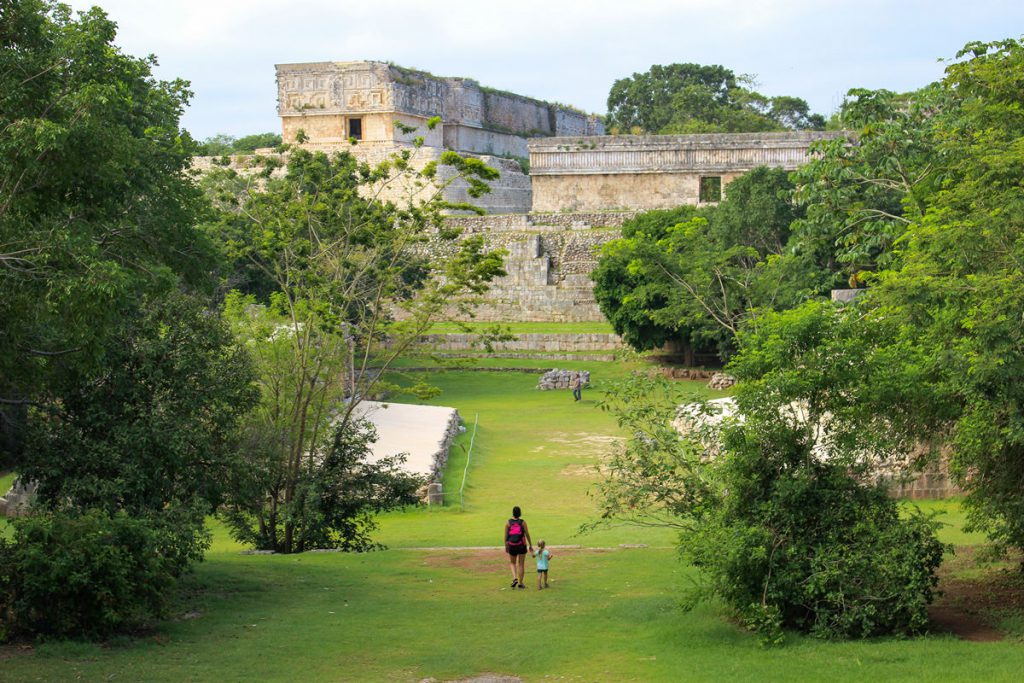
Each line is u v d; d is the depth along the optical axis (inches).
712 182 3437.5
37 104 623.8
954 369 637.9
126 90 789.9
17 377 674.2
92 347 631.8
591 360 2844.5
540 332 3011.8
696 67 4936.0
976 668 527.5
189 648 618.2
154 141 949.2
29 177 605.3
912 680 511.5
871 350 694.5
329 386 1105.4
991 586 725.9
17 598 621.9
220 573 869.2
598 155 3454.7
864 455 681.0
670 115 4790.8
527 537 836.6
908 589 608.4
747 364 685.9
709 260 1540.4
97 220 733.9
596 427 2039.9
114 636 636.1
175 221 882.1
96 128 616.7
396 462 1417.3
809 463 661.3
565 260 3267.7
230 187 1288.1
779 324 680.4
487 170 1055.6
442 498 1342.3
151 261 812.0
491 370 2780.5
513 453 1759.4
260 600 771.4
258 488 961.5
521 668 582.2
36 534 631.2
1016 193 695.1
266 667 577.6
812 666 553.0
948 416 702.5
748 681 529.7
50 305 568.7
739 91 4658.0
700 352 2733.8
